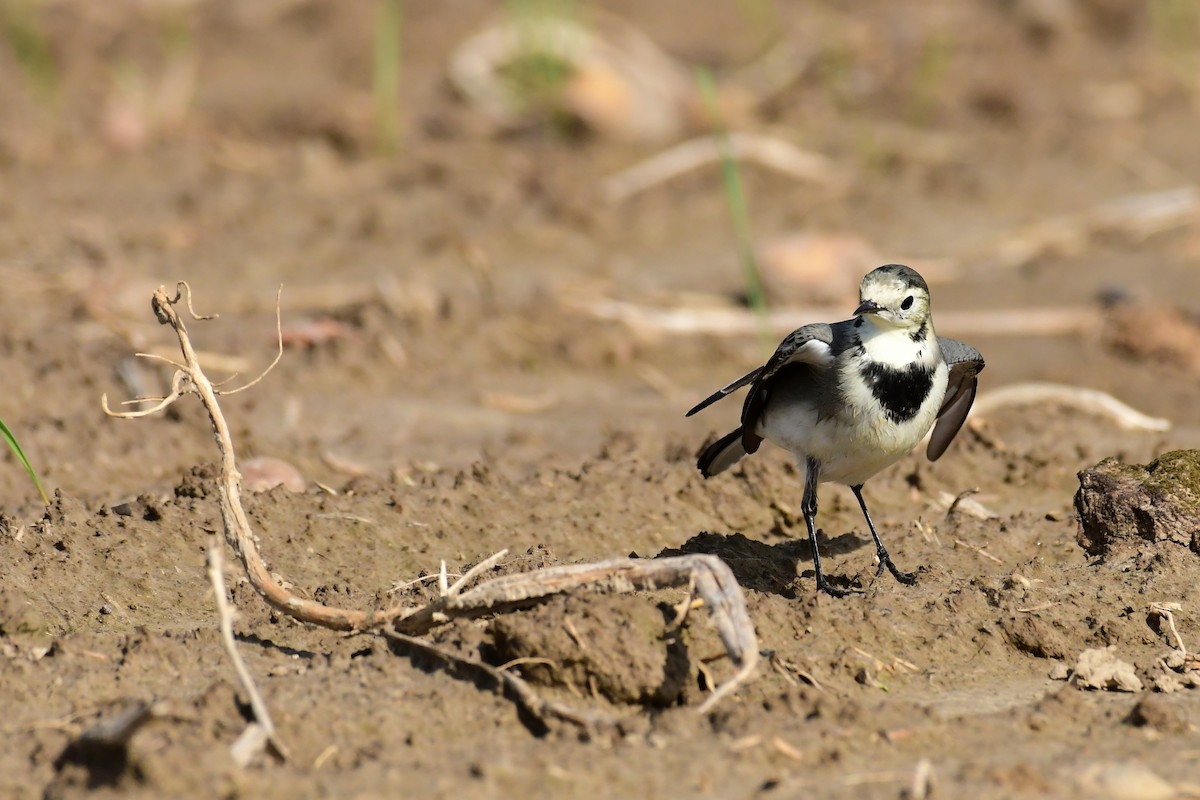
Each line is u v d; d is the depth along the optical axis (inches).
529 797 277.1
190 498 426.3
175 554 396.8
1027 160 877.2
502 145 898.7
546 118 920.9
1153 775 286.7
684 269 735.7
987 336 664.4
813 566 416.5
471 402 575.2
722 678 325.7
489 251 747.4
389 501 433.7
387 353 603.5
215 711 296.2
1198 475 401.7
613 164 871.7
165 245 723.4
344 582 390.9
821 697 312.2
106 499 450.6
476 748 295.1
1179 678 340.8
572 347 625.6
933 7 1173.7
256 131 904.9
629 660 314.2
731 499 454.3
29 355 558.3
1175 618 362.9
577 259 746.2
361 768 283.9
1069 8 1126.4
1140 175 857.5
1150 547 392.2
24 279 658.8
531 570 371.9
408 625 335.6
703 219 797.2
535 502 443.5
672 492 455.8
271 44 1091.9
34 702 309.0
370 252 732.7
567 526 431.2
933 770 289.6
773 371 393.4
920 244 768.3
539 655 315.3
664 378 613.9
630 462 474.3
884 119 948.0
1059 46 1074.7
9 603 345.1
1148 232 778.8
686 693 320.8
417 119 933.2
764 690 321.4
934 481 480.4
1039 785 282.5
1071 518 435.5
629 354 632.4
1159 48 1061.8
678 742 297.9
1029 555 413.1
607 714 312.8
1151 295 695.1
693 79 999.6
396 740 296.0
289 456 501.4
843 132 924.6
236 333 611.5
